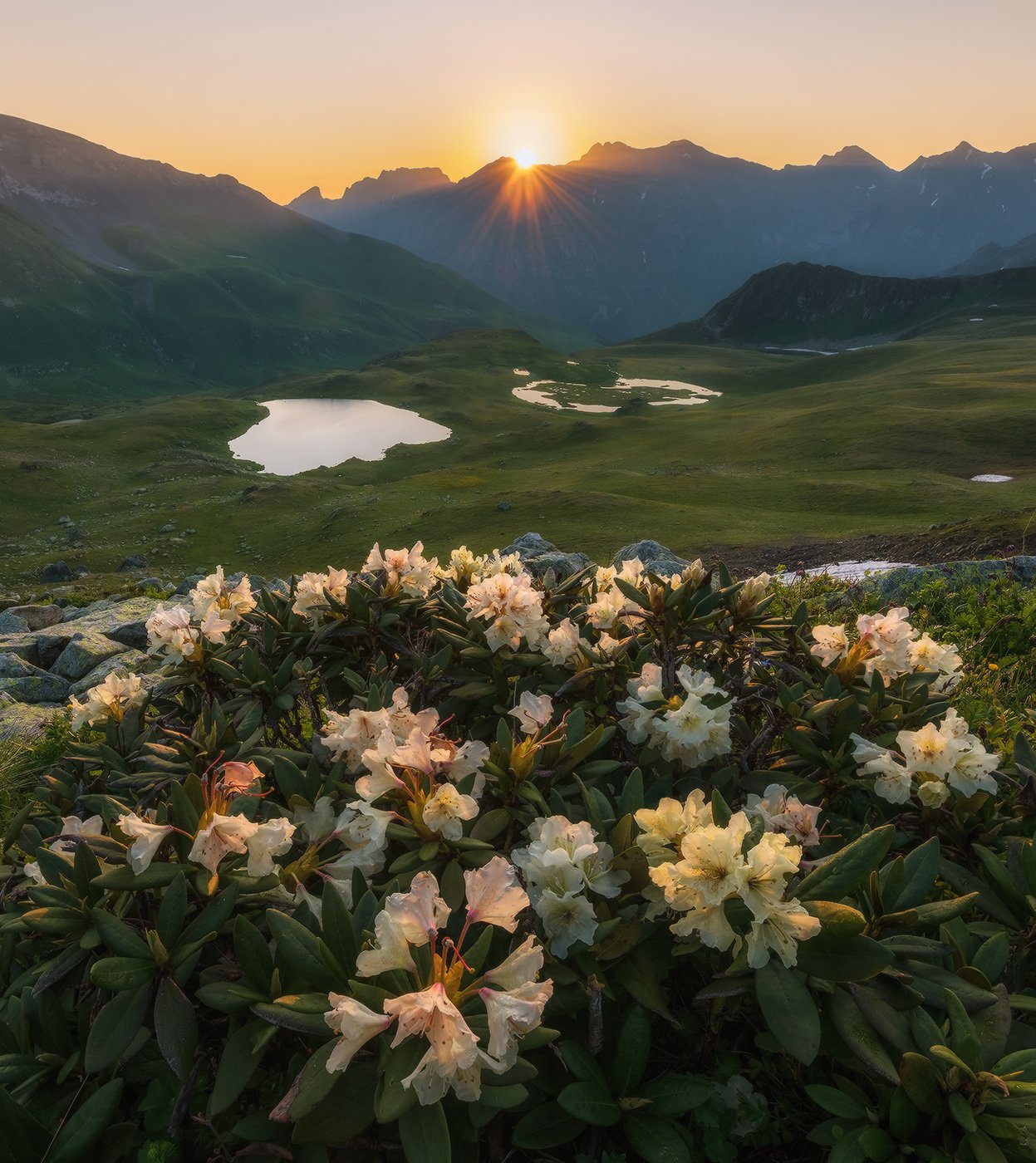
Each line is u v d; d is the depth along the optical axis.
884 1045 2.13
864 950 2.01
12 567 74.62
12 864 3.10
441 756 2.35
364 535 69.31
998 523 24.39
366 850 2.35
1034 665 6.92
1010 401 93.38
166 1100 2.28
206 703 3.56
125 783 3.01
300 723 4.32
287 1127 2.03
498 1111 1.84
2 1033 2.50
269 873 2.30
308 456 141.62
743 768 3.22
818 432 88.25
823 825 2.72
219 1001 2.06
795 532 46.81
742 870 1.90
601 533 52.72
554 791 2.63
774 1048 2.19
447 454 131.00
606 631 3.75
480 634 3.63
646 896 2.19
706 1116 2.18
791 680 3.62
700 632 3.44
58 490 112.38
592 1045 2.14
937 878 3.07
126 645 9.70
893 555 25.58
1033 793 2.98
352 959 2.07
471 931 2.27
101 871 2.38
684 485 67.75
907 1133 1.97
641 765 3.06
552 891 2.12
